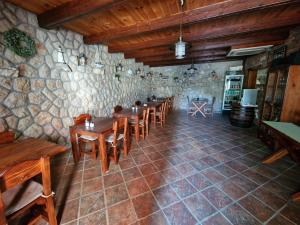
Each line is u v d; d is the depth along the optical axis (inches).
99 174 81.2
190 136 142.4
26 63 84.0
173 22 86.2
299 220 53.7
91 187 70.8
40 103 92.4
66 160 96.6
